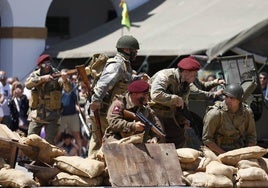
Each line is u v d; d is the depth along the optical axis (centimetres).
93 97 2319
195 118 2811
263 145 2988
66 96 3691
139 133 2123
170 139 2369
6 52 4728
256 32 3741
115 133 2153
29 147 2088
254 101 2972
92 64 2461
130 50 2359
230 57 3008
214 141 2297
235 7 4219
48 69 2966
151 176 2042
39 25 4738
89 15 5706
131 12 4800
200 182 2041
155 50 3931
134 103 2147
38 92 2959
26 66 4722
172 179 2061
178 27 4191
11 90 3803
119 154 2042
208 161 2122
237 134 2302
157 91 2306
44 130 3066
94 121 2380
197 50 3734
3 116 3772
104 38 4525
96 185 2027
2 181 1973
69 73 2917
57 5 5691
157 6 4734
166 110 2352
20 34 4694
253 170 2081
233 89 2264
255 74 2947
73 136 3728
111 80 2314
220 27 3981
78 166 2025
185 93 2352
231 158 2142
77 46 4512
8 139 2077
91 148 2392
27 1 4706
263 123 2988
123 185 2002
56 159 2066
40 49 4741
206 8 4353
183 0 4656
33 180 2019
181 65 2325
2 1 4700
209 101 2794
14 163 2072
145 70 4184
